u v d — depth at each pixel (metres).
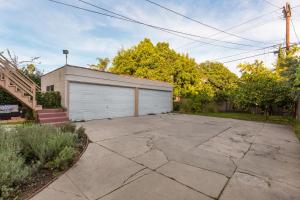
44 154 3.47
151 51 18.19
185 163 3.76
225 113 16.19
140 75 17.25
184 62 19.53
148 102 13.59
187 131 7.20
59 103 9.09
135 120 10.10
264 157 4.37
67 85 8.64
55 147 3.69
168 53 19.98
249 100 12.00
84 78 9.31
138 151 4.46
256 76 12.95
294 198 2.55
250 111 16.22
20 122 7.80
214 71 23.50
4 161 2.75
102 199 2.42
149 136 6.11
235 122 10.34
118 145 4.93
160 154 4.28
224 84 22.17
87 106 9.51
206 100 17.25
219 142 5.62
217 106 17.89
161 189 2.69
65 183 2.85
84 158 3.93
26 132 4.16
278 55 13.45
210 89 19.00
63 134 4.41
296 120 10.94
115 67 20.11
